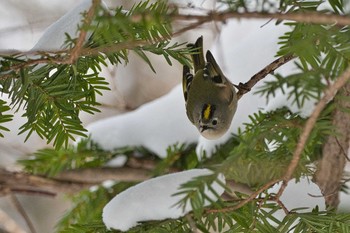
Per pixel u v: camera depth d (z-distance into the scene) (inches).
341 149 251.4
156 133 386.6
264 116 267.4
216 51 447.8
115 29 183.6
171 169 375.2
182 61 237.8
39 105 238.5
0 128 236.5
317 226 221.9
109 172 382.0
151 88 636.7
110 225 227.3
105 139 387.2
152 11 179.0
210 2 272.8
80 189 383.9
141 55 216.2
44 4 609.3
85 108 246.7
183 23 250.7
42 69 229.1
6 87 223.8
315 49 192.9
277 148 226.7
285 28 361.1
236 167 219.9
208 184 192.1
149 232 223.1
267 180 225.3
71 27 220.4
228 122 331.0
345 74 170.7
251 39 374.6
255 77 243.0
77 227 253.0
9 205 602.2
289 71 314.3
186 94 346.6
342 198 306.2
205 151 353.4
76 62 220.8
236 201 222.5
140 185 226.8
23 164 370.3
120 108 450.6
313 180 268.7
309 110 261.4
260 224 228.2
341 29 201.3
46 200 612.4
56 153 369.7
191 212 215.2
